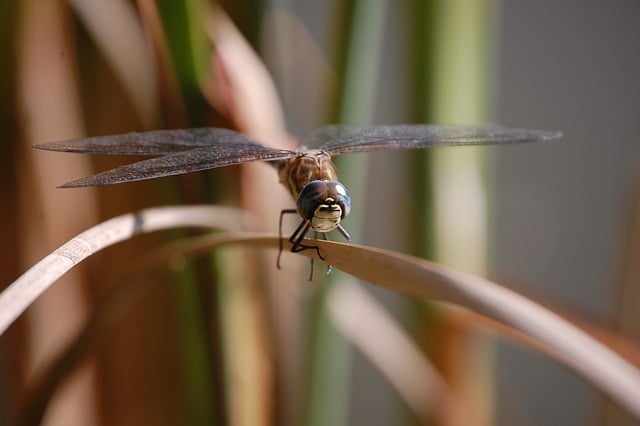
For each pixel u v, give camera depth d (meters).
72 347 0.27
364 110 0.29
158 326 0.30
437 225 0.30
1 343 0.30
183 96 0.27
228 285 0.27
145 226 0.26
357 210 0.29
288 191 0.29
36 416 0.27
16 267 0.29
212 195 0.27
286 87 0.30
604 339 0.30
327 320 0.29
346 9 0.28
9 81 0.29
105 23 0.29
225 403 0.27
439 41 0.29
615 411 0.31
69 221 0.30
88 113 0.29
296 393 0.29
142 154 0.27
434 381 0.30
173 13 0.26
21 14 0.29
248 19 0.28
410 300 0.31
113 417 0.30
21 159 0.29
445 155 0.30
